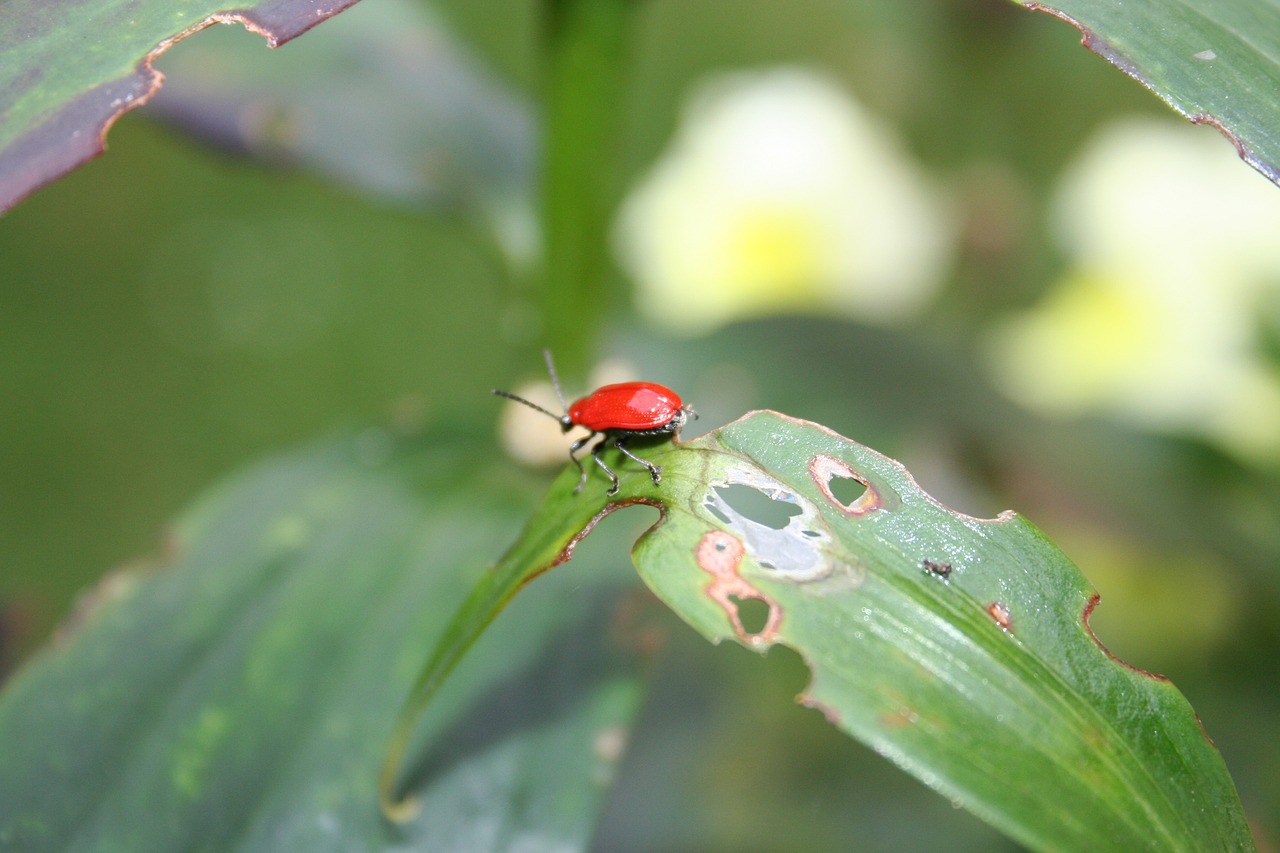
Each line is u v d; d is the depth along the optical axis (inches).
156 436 13.4
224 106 7.0
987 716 5.7
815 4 11.6
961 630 5.7
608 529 6.7
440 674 5.9
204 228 16.3
